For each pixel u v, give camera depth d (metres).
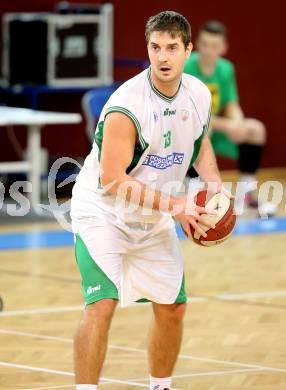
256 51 28.33
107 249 9.53
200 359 12.14
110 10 24.75
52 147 25.86
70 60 24.38
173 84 9.47
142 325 13.80
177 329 10.12
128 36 26.70
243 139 23.31
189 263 18.17
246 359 12.16
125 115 9.30
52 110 25.80
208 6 27.53
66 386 11.01
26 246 19.55
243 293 15.84
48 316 14.27
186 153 9.89
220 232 9.55
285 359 12.18
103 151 9.34
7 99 25.36
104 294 9.39
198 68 22.67
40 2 25.58
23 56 24.20
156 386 10.27
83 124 26.09
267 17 28.34
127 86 9.45
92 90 24.36
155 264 9.90
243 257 18.75
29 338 13.09
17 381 11.20
